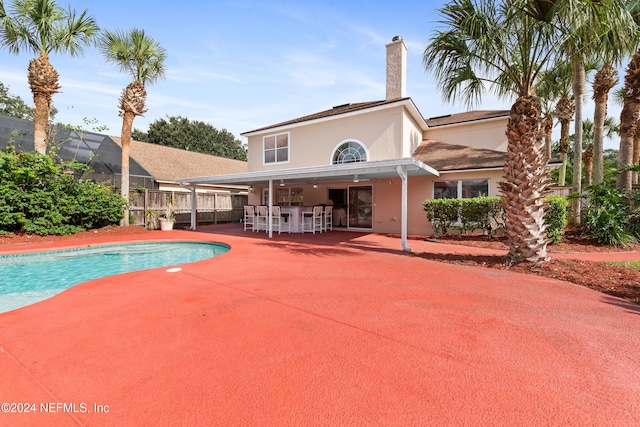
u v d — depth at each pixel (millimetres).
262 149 18938
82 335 3748
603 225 10406
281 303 4922
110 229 14633
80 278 7484
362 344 3502
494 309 4629
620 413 2363
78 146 18750
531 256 7348
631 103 11320
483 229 11719
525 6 6309
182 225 19953
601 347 3438
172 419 2297
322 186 17703
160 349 3389
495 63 7496
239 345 3480
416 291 5555
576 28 5914
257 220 16688
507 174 7633
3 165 11422
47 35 12742
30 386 2713
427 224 14227
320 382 2768
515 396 2566
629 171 11430
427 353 3295
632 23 5930
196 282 6184
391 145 14211
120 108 14961
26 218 12117
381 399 2525
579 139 12688
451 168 13062
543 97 17234
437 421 2271
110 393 2609
